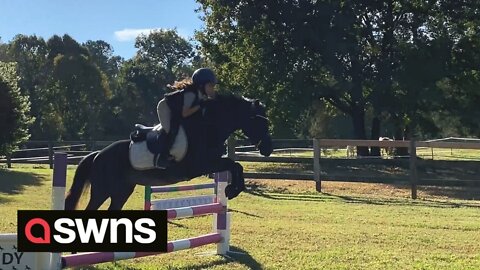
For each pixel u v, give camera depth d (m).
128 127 67.50
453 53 27.70
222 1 28.88
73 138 56.25
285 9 27.33
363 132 31.11
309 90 27.94
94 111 59.84
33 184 17.86
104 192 6.45
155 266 6.87
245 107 6.77
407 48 26.08
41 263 5.39
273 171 25.12
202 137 6.46
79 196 6.51
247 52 29.25
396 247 8.28
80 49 62.88
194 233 9.30
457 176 23.70
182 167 6.48
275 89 28.56
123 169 6.48
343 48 26.41
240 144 30.70
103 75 63.28
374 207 13.90
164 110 6.36
